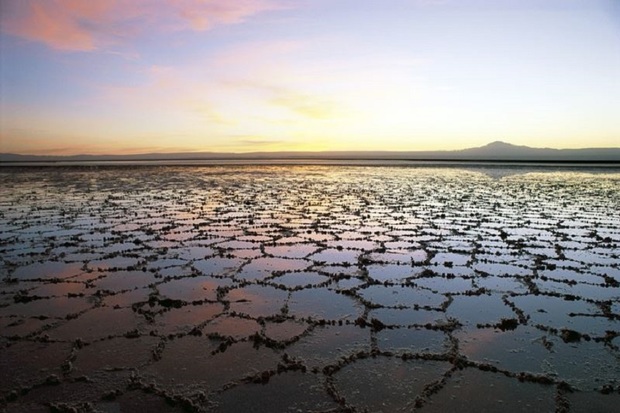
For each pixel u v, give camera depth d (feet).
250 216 37.83
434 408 10.02
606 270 20.75
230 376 11.37
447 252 24.34
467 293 17.49
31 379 11.28
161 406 10.18
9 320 14.96
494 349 12.76
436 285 18.56
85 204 46.42
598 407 10.03
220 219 36.11
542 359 12.16
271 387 10.86
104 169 141.18
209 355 12.47
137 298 17.06
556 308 15.90
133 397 10.50
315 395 10.53
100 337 13.62
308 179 89.56
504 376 11.31
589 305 16.20
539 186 69.15
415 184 74.49
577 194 55.98
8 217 37.52
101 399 10.43
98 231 30.81
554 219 35.83
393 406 10.09
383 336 13.62
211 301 16.69
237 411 9.93
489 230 30.99
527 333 13.80
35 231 30.89
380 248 25.36
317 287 18.31
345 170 133.90
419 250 24.85
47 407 10.14
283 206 44.68
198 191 61.87
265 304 16.35
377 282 18.93
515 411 9.91
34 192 60.08
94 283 18.92
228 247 25.68
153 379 11.26
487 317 15.11
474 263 22.02
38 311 15.76
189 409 10.02
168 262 22.30
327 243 26.76
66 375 11.46
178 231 30.76
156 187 69.05
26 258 23.20
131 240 27.68
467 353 12.52
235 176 101.30
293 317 15.12
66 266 21.61
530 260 22.58
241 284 18.74
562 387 10.77
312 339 13.43
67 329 14.21
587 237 28.45
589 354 12.41
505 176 97.81
